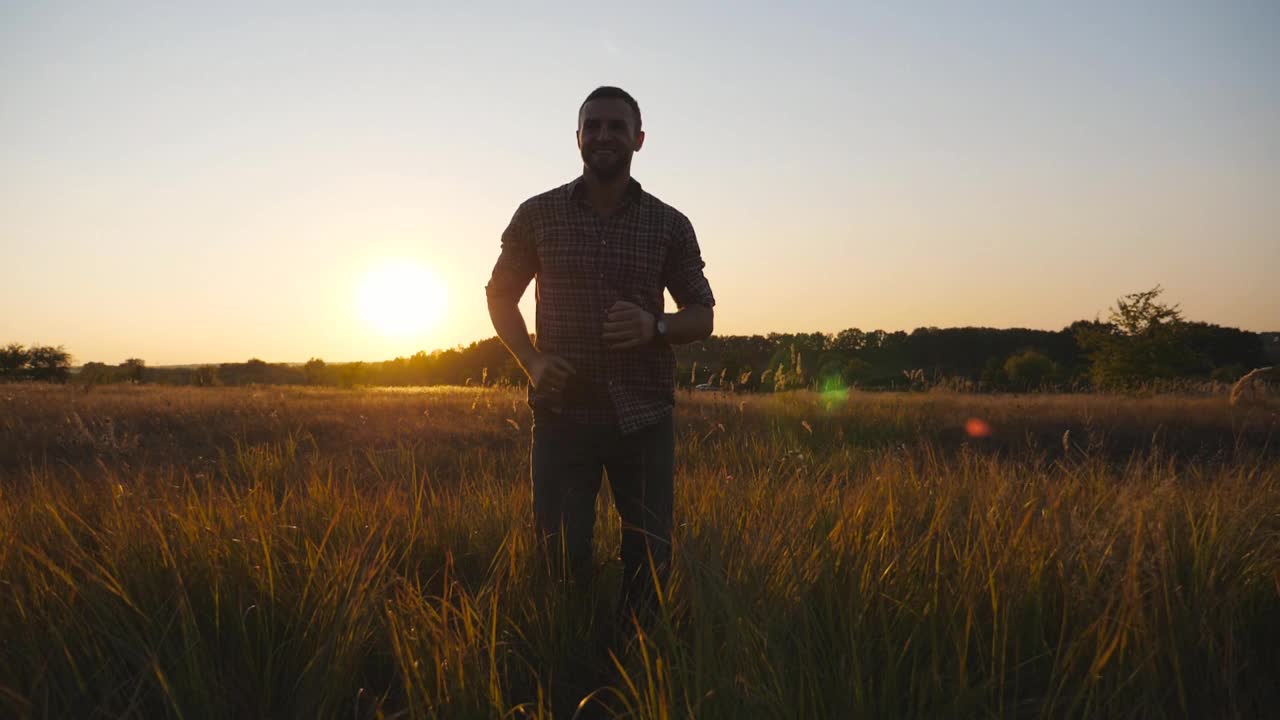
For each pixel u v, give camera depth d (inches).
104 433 236.7
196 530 105.3
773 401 516.1
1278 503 126.7
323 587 90.3
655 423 103.5
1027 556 94.8
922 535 117.3
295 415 449.1
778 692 68.5
